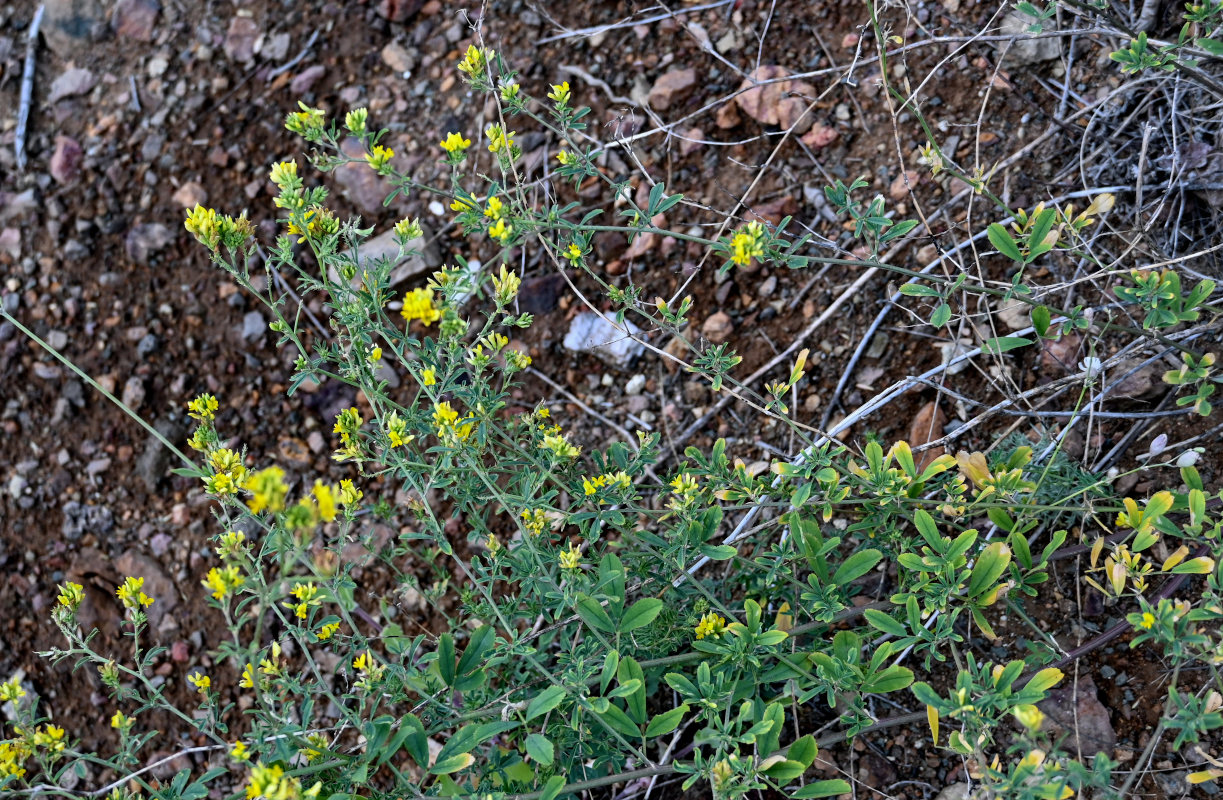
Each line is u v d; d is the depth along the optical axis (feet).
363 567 3.52
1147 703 3.11
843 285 3.48
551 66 3.73
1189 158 3.32
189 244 3.75
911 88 3.53
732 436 3.47
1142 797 3.07
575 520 3.05
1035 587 3.22
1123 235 3.32
